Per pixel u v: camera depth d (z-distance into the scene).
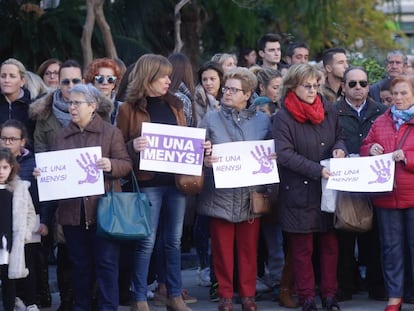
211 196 10.60
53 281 12.75
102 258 9.92
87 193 9.79
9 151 9.96
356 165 10.27
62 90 10.59
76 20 17.66
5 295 10.16
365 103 11.39
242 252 10.78
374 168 10.25
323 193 10.41
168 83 10.24
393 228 10.39
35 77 11.55
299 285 10.62
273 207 10.77
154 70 10.12
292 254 10.74
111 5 18.92
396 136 10.30
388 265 10.47
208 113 10.67
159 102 10.30
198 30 20.56
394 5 25.08
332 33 22.58
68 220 9.91
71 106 9.91
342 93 12.04
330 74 12.49
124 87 11.07
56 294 12.51
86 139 9.95
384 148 10.30
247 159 10.37
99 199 9.78
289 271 11.07
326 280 10.78
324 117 10.61
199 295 12.16
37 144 10.67
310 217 10.47
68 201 9.94
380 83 12.76
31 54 17.59
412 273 10.52
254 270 10.80
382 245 10.48
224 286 10.72
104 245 9.90
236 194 10.57
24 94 11.12
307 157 10.46
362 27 28.00
